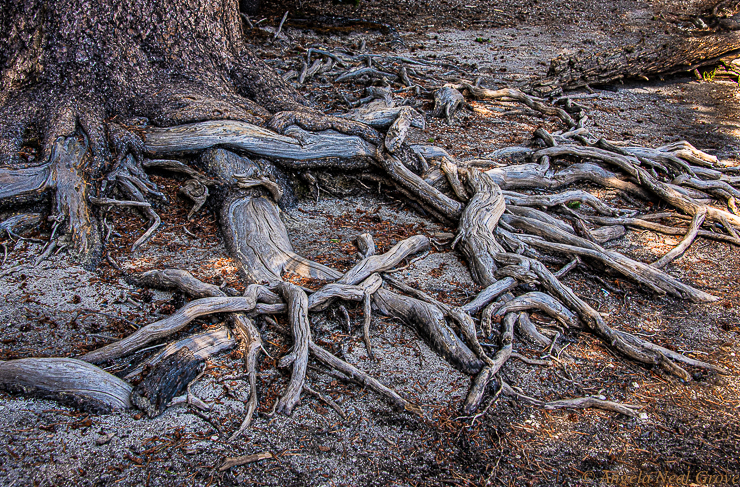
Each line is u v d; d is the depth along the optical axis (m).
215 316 3.89
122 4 5.14
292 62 9.43
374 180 5.95
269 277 4.30
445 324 3.92
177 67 5.50
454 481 2.96
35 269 4.23
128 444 3.00
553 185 6.47
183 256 4.55
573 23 14.78
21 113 4.87
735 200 6.58
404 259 4.86
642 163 6.96
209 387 3.44
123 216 4.90
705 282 5.05
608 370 3.93
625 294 4.77
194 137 4.98
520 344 4.11
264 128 5.26
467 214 5.13
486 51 11.85
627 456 3.23
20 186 4.46
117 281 4.21
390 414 3.37
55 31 4.97
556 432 3.37
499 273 4.56
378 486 2.90
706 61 11.17
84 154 4.73
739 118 9.13
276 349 3.80
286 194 5.53
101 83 5.11
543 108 8.68
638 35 13.66
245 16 11.06
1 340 3.53
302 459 3.02
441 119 8.04
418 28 13.38
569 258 5.05
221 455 2.98
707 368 3.97
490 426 3.36
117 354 3.47
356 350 3.88
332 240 5.09
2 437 2.93
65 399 3.15
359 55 9.99
